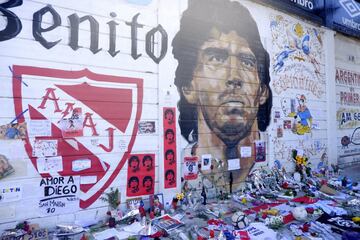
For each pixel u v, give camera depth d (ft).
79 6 10.65
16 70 9.34
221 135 14.65
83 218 10.39
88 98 10.73
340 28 22.45
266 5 16.96
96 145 10.83
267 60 16.98
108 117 11.16
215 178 14.26
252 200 13.83
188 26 13.69
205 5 14.37
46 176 9.74
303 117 19.07
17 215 9.16
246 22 16.07
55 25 10.13
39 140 9.67
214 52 14.61
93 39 10.93
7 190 9.03
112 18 11.41
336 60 23.07
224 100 14.88
